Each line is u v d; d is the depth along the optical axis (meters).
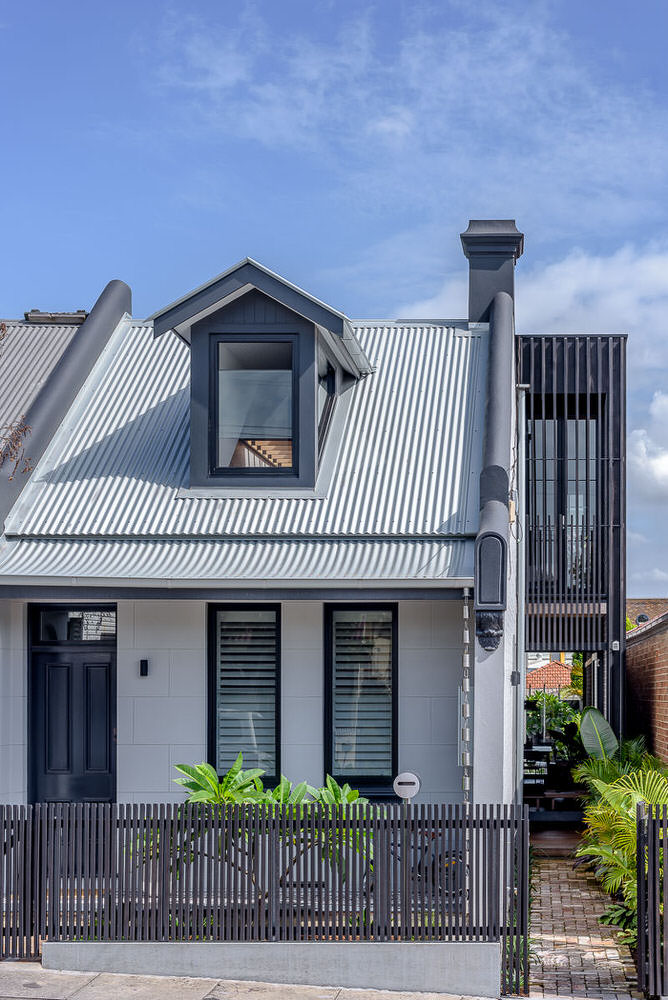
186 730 13.37
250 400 14.23
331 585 12.24
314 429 14.03
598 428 18.91
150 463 14.65
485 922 10.27
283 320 14.09
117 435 15.23
